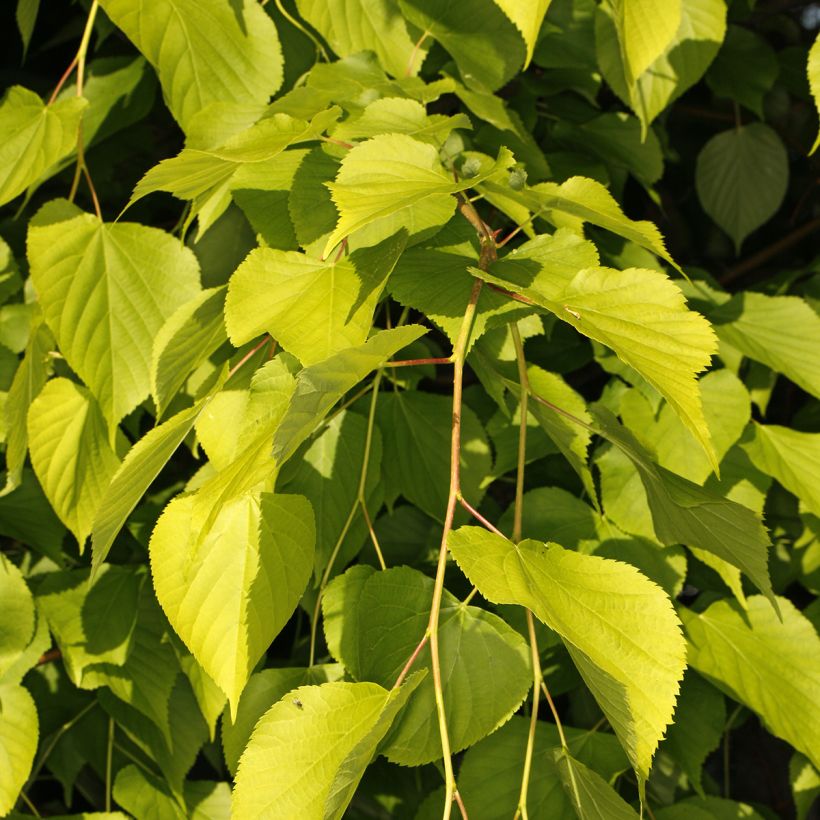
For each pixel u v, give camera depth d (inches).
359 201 16.9
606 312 17.2
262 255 18.0
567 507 22.4
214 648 18.3
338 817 16.3
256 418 18.3
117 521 18.1
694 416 16.3
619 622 16.6
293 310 17.6
